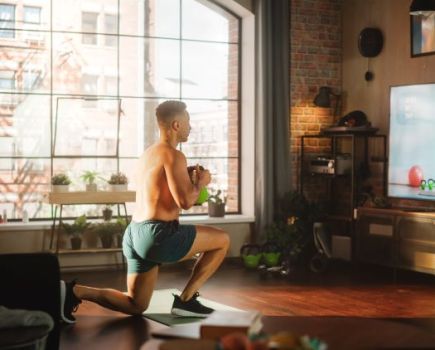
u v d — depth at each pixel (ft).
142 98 28.48
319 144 29.99
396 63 27.32
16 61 26.78
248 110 29.53
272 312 19.54
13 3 26.71
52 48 27.22
